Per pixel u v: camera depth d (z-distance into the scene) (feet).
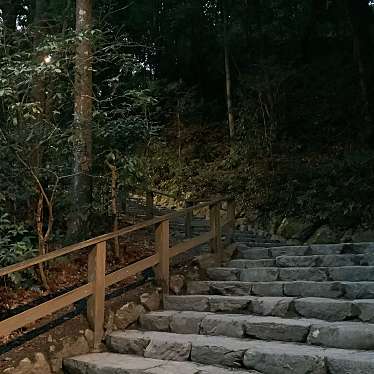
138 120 15.85
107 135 15.35
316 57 43.09
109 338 11.73
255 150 31.53
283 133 32.71
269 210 27.07
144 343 11.18
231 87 40.83
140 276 14.90
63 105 15.31
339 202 22.95
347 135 31.76
